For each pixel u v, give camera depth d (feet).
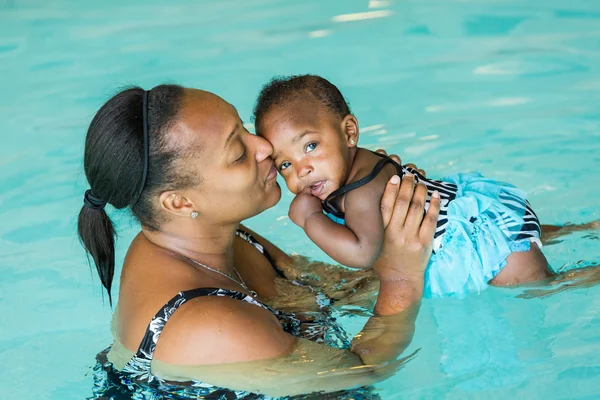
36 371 9.59
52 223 13.51
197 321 7.73
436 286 9.84
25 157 15.85
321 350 8.27
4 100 18.65
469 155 14.66
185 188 8.26
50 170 15.29
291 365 7.88
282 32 21.99
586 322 9.63
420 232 9.36
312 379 7.99
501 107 16.71
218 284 8.54
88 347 10.09
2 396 9.11
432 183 10.39
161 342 7.84
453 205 9.92
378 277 10.62
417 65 19.30
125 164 8.05
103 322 10.73
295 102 9.61
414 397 8.46
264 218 13.32
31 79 19.79
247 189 8.54
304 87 9.73
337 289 10.36
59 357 9.86
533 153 14.53
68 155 15.84
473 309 9.96
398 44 20.61
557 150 14.58
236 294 8.25
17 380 9.44
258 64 19.84
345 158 9.70
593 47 19.22
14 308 11.16
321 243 9.36
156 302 8.04
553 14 21.42
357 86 18.34
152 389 7.99
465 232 9.76
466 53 19.67
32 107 18.17
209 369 7.68
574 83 17.52
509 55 19.30
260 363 7.72
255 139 8.67
